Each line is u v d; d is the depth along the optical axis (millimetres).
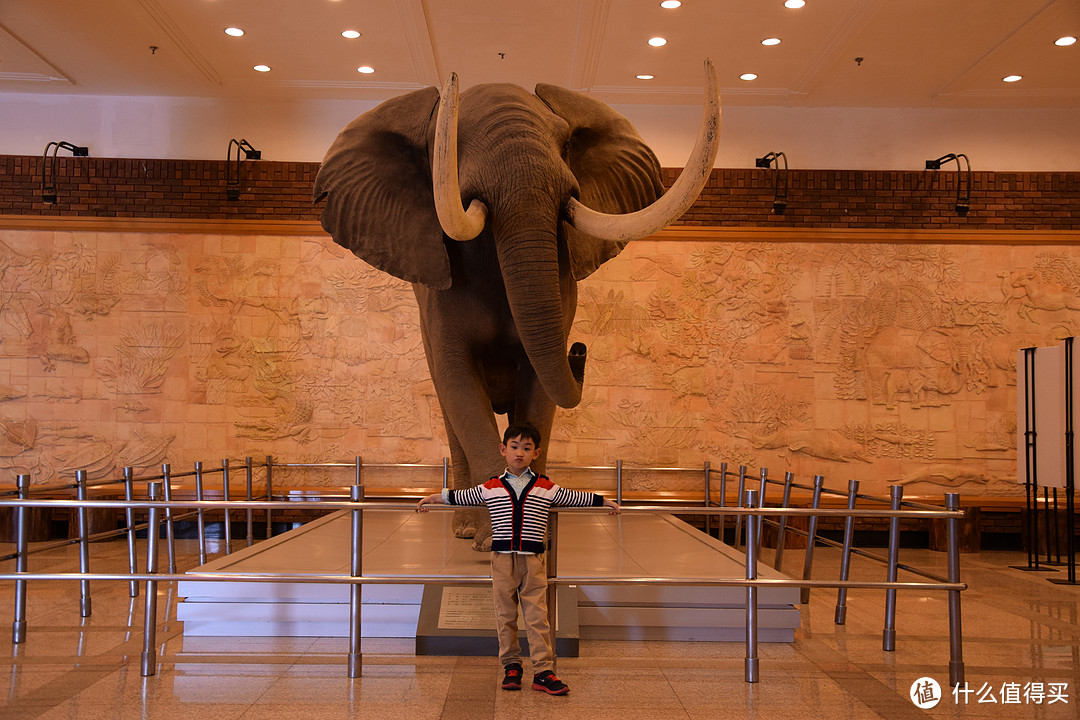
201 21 9992
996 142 12297
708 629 5730
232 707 4211
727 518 11781
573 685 4617
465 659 5094
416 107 5727
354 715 4094
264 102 12188
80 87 11812
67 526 11992
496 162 4766
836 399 11953
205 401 11789
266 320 11867
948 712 4301
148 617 4785
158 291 11844
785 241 12078
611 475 11844
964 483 11836
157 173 11953
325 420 11852
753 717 4148
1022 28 9930
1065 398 9188
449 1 9562
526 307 4605
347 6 9625
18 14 9828
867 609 7105
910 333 12023
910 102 12117
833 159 12258
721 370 11961
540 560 4500
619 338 11961
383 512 9516
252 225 11891
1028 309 12023
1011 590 8273
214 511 11633
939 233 12047
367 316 11922
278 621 5691
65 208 11875
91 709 4176
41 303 11789
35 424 11695
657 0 9430
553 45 10633
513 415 6336
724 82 11516
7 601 7137
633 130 6199
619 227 4582
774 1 9430
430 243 5410
